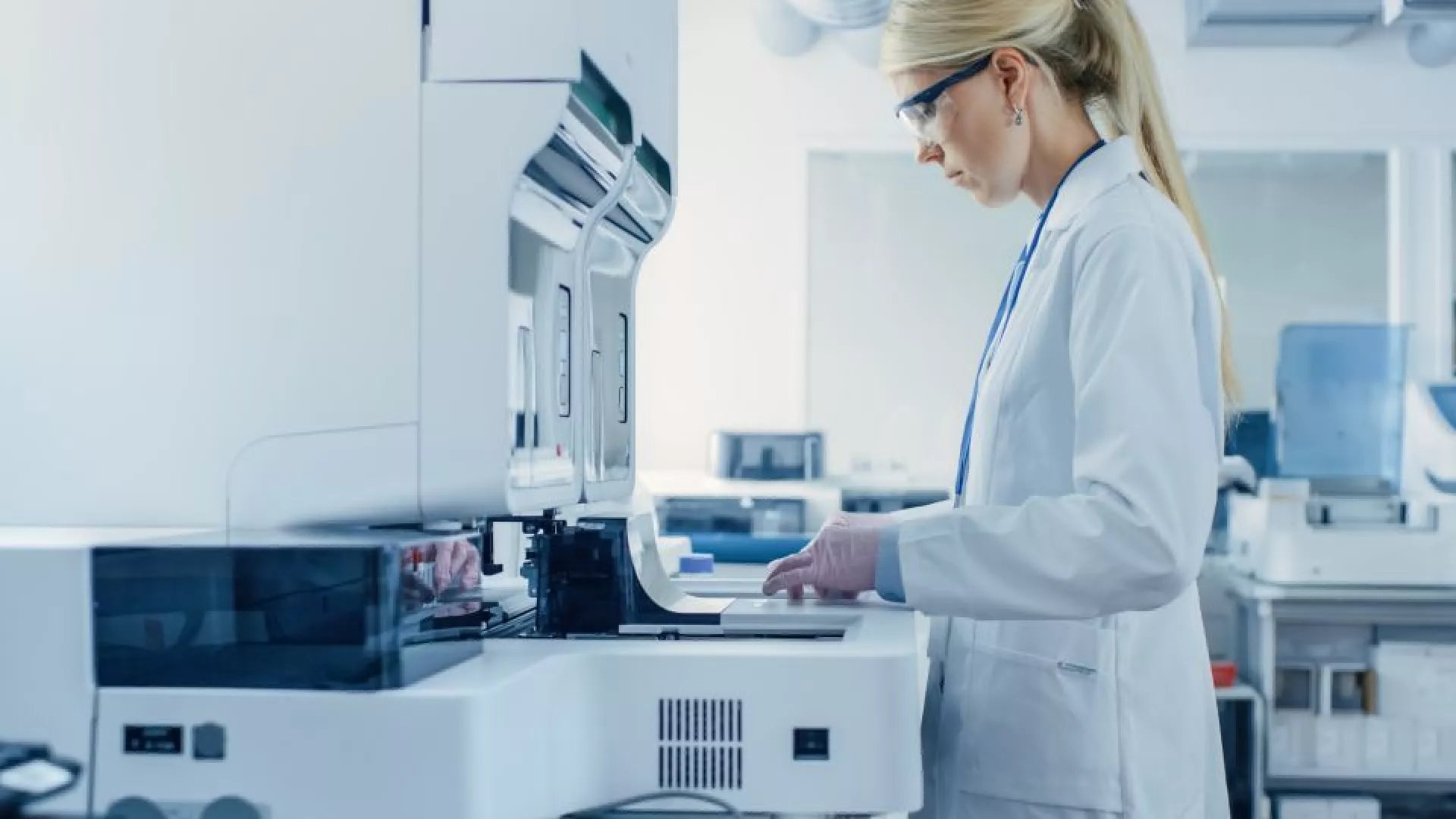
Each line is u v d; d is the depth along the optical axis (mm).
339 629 833
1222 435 1201
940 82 1223
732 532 3320
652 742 946
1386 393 3758
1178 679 1215
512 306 935
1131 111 1271
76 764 844
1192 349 1120
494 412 919
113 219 966
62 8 970
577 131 985
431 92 927
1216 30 3838
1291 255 4211
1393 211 4117
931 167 4227
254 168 949
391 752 818
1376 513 3348
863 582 1126
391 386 932
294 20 944
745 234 4160
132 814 839
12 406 977
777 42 3979
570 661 931
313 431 943
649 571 1187
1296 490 3295
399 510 930
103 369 968
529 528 1138
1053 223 1246
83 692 846
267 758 830
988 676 1217
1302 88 4051
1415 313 4098
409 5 930
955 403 4250
